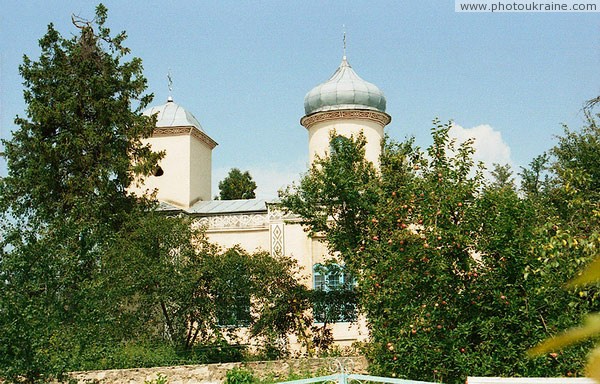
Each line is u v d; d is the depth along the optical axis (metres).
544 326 12.81
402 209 16.11
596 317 1.18
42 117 26.55
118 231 25.56
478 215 13.78
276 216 28.28
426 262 13.77
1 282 15.23
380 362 14.34
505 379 8.77
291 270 25.86
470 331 13.37
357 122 30.06
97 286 17.08
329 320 24.25
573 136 25.89
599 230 12.30
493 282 13.22
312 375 19.03
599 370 1.04
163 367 19.53
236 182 47.53
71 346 16.17
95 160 27.27
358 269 18.39
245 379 18.66
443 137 15.50
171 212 29.06
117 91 28.39
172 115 32.16
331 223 22.64
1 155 25.31
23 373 15.23
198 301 22.30
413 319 13.70
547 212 14.09
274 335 23.12
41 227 16.58
